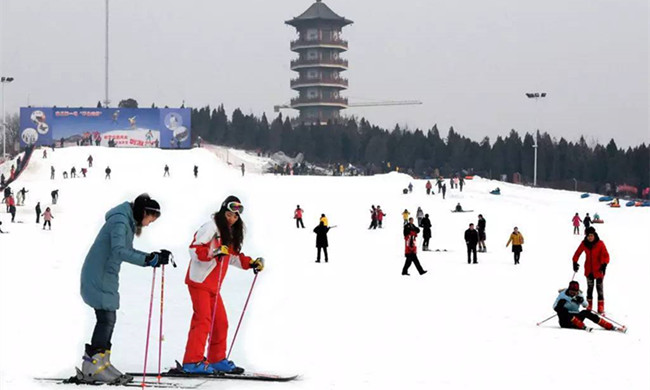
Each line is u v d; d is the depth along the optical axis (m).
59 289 18.39
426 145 174.75
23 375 8.82
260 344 11.41
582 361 10.28
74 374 8.94
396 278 23.61
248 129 186.12
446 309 15.97
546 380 8.99
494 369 9.63
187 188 83.81
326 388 8.37
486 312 15.51
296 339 11.91
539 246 41.59
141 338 11.76
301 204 72.69
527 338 12.25
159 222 53.41
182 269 25.14
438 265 29.25
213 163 117.62
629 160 157.88
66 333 12.06
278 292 19.05
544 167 166.75
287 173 132.25
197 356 8.90
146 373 9.05
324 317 14.52
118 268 8.52
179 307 15.52
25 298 16.50
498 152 169.00
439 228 55.41
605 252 15.88
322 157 182.12
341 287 20.53
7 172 106.62
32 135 134.25
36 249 32.47
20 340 11.30
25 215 63.56
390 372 9.34
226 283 21.16
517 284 21.83
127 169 108.06
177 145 135.62
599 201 80.38
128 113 135.12
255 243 41.31
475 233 30.20
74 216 62.38
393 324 13.65
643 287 21.27
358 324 13.60
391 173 99.12
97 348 8.44
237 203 8.94
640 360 10.38
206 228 8.84
